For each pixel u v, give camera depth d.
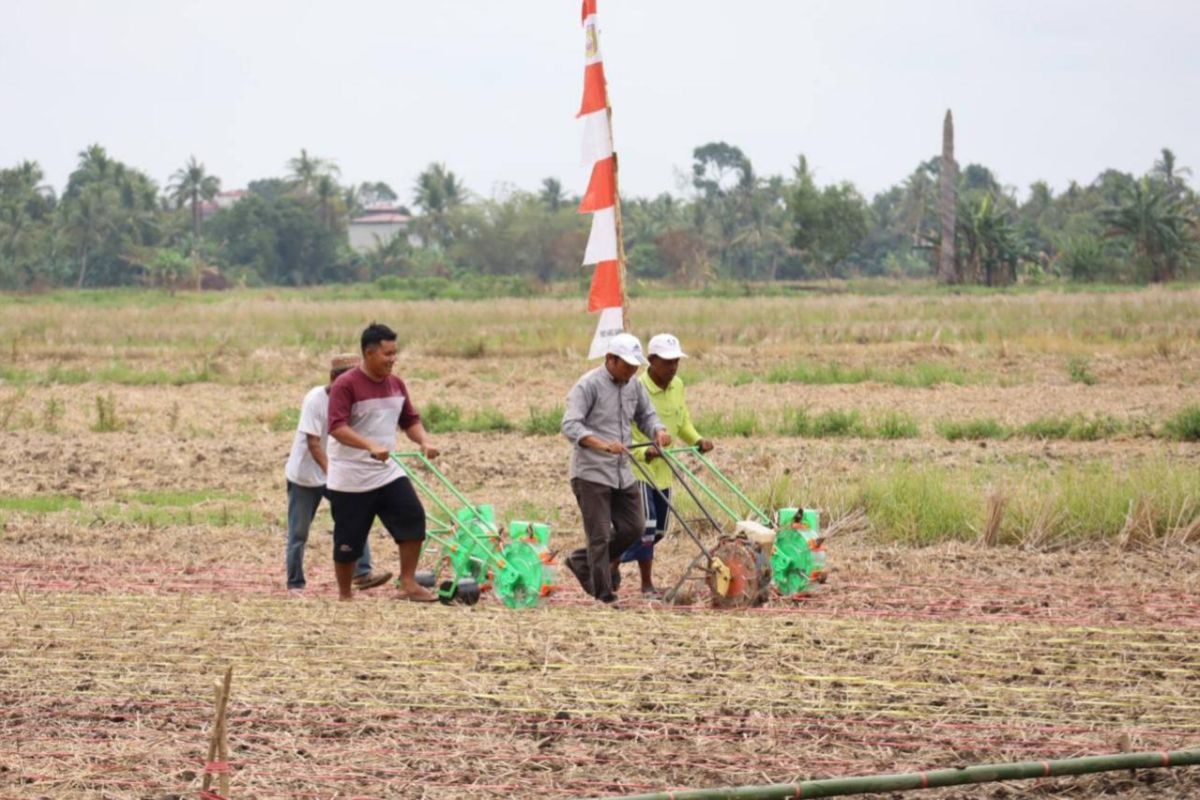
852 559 22.47
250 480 32.44
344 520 19.22
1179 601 18.84
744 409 41.69
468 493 30.23
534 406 44.62
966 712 13.56
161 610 17.84
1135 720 13.32
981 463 32.44
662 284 187.25
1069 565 21.88
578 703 13.73
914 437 37.22
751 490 26.08
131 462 34.50
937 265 150.38
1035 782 11.90
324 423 19.80
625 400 19.33
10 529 25.78
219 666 15.09
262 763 12.05
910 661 15.30
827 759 12.23
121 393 50.25
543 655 15.44
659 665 15.03
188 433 39.97
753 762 12.16
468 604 18.95
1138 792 11.71
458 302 106.12
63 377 54.38
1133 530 23.30
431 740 12.69
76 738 12.73
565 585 21.09
